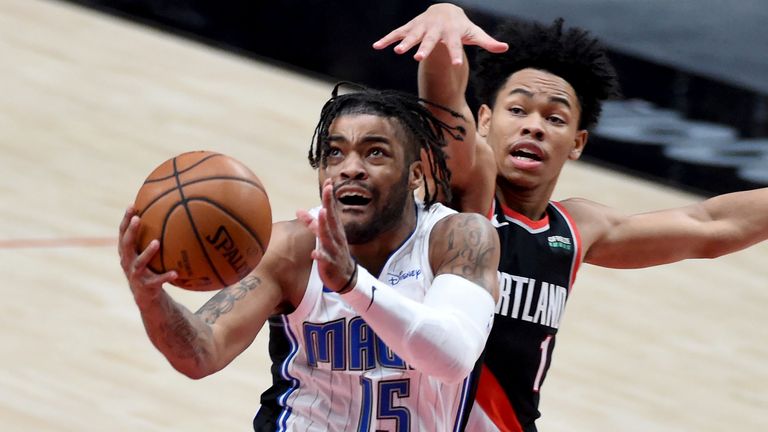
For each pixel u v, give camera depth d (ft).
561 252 24.44
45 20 74.64
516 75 24.86
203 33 76.84
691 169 66.08
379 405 19.65
